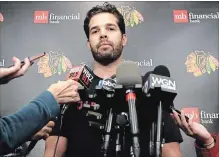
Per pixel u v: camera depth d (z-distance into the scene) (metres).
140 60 3.16
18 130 1.10
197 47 3.21
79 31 3.24
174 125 1.78
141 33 3.23
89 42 2.25
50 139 1.83
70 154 1.78
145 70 3.13
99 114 1.39
